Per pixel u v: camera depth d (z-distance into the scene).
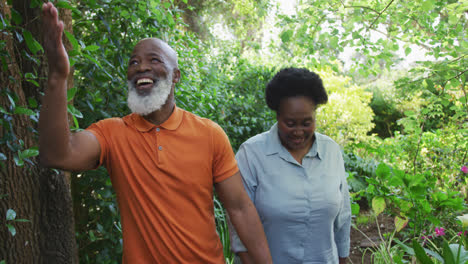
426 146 4.73
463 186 4.05
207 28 6.77
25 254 1.79
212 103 3.66
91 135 1.26
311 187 1.45
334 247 1.55
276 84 1.41
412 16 2.60
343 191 1.60
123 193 1.29
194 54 3.07
